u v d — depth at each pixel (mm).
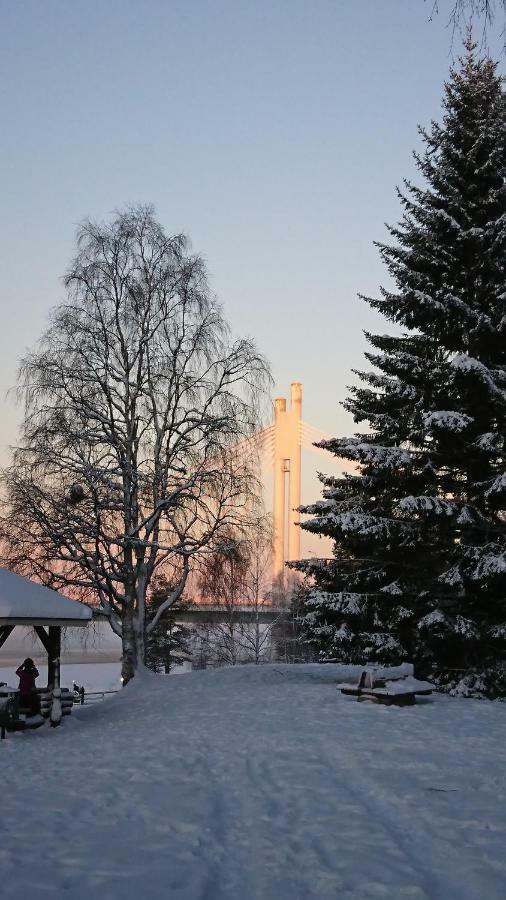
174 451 25359
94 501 23625
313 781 9430
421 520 20797
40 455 23750
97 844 6969
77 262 25734
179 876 6137
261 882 6035
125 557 25047
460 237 21016
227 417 25234
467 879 6016
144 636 25125
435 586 20453
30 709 17625
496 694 19406
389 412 22391
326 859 6523
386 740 12297
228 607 32312
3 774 10617
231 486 25766
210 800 8578
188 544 25125
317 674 24391
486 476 20562
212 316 26281
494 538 20391
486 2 6957
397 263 21672
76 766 11031
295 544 68125
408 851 6711
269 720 15148
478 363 19734
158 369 25766
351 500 22422
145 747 12719
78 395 24484
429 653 20312
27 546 23906
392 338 22172
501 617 19891
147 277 25906
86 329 24750
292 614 48625
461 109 22312
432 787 8930
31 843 6996
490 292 21109
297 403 69812
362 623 21031
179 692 21609
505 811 7859
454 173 21531
